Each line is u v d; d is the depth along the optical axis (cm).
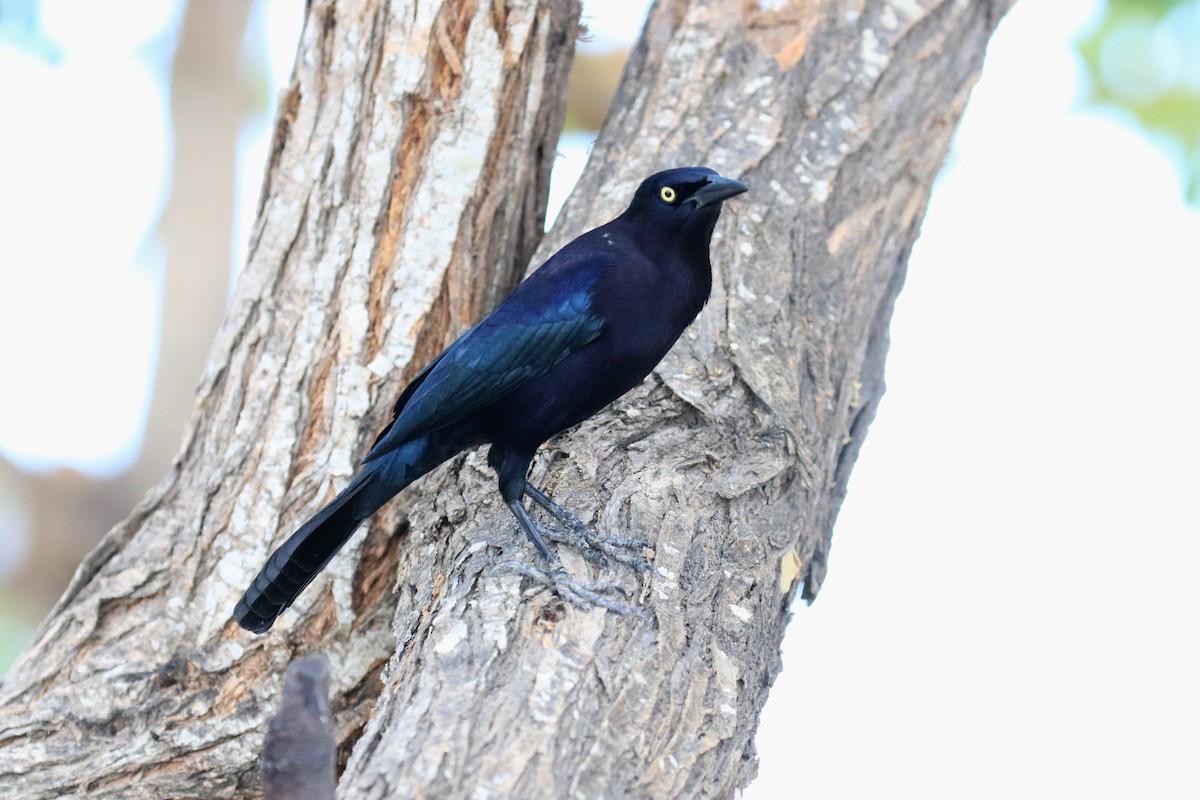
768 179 1226
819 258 1200
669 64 1308
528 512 951
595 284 937
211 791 1029
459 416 945
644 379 1019
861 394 1226
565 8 1182
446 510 997
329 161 1126
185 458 1127
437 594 878
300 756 630
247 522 1077
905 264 1322
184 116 2052
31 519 1994
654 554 864
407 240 1120
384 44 1130
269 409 1100
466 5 1138
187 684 1048
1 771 1011
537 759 658
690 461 975
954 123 1358
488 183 1151
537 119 1180
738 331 1090
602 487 945
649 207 955
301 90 1151
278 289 1124
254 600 929
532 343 933
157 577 1077
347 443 1089
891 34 1339
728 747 731
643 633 778
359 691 1064
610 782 670
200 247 2052
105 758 1016
